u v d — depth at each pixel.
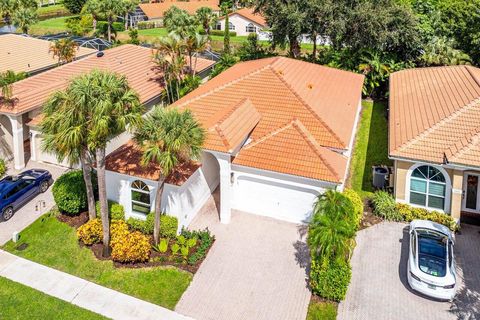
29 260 20.38
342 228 17.34
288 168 21.91
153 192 21.70
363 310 17.52
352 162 29.55
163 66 35.75
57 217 23.38
